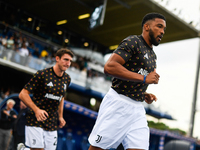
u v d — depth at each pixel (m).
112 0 17.56
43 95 3.99
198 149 12.43
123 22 20.86
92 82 18.31
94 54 24.08
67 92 18.00
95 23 16.88
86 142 7.38
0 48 14.20
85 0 17.19
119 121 2.60
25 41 17.41
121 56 2.48
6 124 6.28
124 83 2.62
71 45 22.97
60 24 22.12
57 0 18.47
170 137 10.43
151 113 15.84
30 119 3.99
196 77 18.59
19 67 14.84
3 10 19.27
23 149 4.36
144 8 18.44
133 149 2.60
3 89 16.41
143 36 2.67
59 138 7.00
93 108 18.45
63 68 3.99
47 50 19.28
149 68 2.63
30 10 20.42
